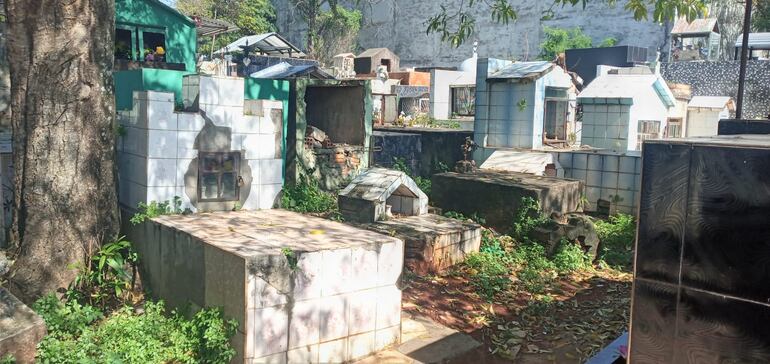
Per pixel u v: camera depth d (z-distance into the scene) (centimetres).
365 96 1407
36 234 754
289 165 1312
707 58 3359
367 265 663
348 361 655
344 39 4462
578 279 999
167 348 632
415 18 5047
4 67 1038
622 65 3281
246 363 582
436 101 2894
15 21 746
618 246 1171
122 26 1442
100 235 793
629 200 1330
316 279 621
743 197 376
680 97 2158
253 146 925
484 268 973
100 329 678
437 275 945
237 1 4216
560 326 802
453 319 801
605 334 773
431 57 5006
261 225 770
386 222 1030
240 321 588
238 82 902
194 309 678
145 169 840
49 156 751
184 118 859
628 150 1717
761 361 378
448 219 1084
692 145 394
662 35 3984
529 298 897
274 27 4559
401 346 695
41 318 606
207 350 602
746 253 378
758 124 773
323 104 1507
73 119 758
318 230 741
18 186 784
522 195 1147
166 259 748
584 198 1292
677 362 411
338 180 1364
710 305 395
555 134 1614
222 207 902
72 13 744
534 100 1481
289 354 610
